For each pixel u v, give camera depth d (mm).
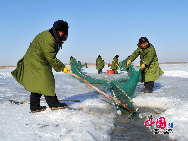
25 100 4832
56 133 2588
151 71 5809
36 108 3525
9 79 10070
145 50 5738
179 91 6066
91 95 5570
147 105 4375
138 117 3518
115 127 3049
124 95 4273
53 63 3320
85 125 2891
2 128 2768
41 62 3355
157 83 8336
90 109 3947
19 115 3416
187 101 4262
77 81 9414
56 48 3369
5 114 3473
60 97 5215
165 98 4777
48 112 3473
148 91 5867
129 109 3611
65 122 3047
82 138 2393
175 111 3418
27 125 2912
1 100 4777
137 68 5793
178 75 12281
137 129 2961
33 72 3346
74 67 11695
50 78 3416
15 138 2430
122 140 2576
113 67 16484
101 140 2496
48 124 2963
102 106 4191
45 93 3350
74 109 3867
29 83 3350
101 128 2902
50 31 3242
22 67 3424
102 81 7738
